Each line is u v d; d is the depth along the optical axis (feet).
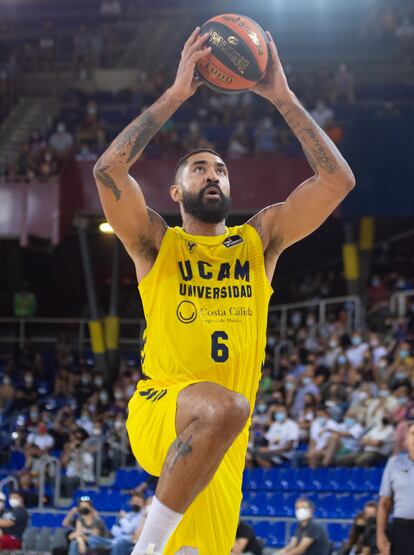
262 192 70.28
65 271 98.78
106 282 98.07
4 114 97.25
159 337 14.53
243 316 14.66
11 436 65.41
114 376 78.48
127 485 58.39
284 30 102.12
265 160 70.49
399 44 97.45
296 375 63.77
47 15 108.37
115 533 44.83
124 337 86.74
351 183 15.28
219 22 15.11
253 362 14.80
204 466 12.84
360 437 53.11
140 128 14.65
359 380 58.95
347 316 70.54
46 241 79.92
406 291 74.69
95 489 58.08
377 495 50.98
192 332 14.39
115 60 101.81
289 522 48.80
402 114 74.28
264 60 15.14
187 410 13.26
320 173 15.20
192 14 106.32
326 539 37.99
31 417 66.95
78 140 83.30
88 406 67.72
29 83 100.68
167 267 14.70
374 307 70.79
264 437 55.72
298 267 93.56
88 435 62.44
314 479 52.90
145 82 95.30
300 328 74.28
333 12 101.19
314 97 87.92
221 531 14.44
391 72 96.43
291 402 60.18
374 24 98.99
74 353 83.87
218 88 15.31
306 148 15.29
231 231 15.25
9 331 92.43
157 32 104.58
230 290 14.70
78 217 74.84
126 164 14.56
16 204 72.84
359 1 101.30
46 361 83.05
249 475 54.13
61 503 57.16
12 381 79.10
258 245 15.19
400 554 27.22
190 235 14.97
